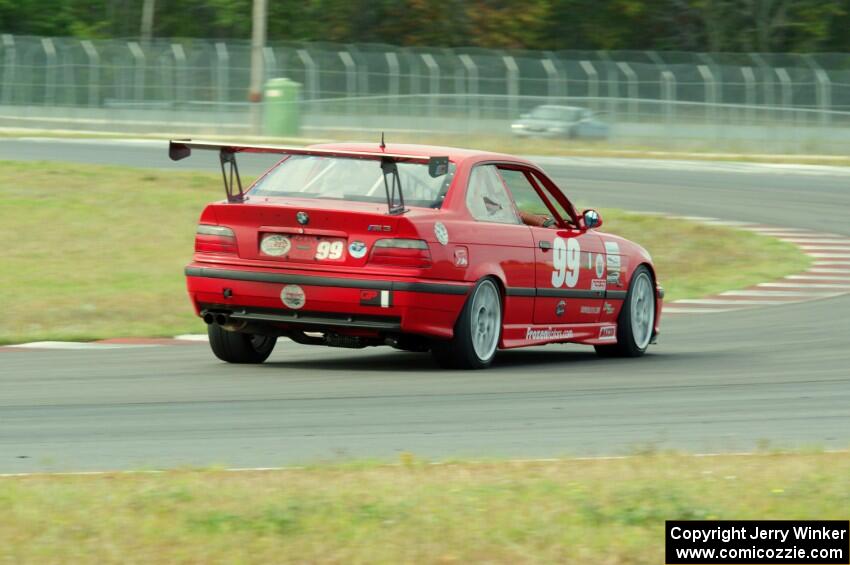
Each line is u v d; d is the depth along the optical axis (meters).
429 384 32.38
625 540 16.22
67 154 113.50
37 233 69.38
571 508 17.72
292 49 168.62
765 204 97.31
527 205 37.94
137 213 77.25
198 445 24.16
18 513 17.28
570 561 15.45
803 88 160.38
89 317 48.16
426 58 167.38
